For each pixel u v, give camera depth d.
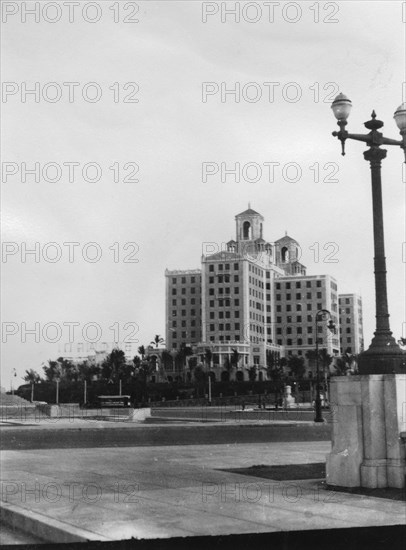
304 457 15.95
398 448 10.33
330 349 153.88
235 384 122.88
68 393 118.81
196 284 159.00
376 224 11.69
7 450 18.70
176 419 45.50
